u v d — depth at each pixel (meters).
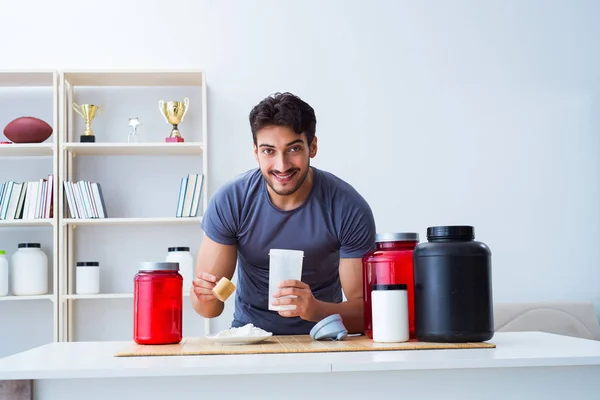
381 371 1.16
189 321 3.60
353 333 1.73
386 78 3.77
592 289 3.78
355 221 1.89
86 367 1.14
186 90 3.75
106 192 3.68
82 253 3.65
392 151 3.74
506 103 3.80
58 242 3.43
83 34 3.71
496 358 1.15
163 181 3.70
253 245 1.95
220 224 1.93
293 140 1.62
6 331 3.59
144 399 1.14
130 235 3.66
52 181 3.48
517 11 3.83
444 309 1.37
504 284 3.76
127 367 1.13
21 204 3.48
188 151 3.62
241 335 1.45
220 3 3.75
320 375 1.15
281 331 2.16
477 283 1.38
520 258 3.77
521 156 3.79
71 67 3.70
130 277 3.65
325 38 3.76
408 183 3.73
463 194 3.75
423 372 1.17
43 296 3.39
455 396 1.17
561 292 3.77
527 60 3.82
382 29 3.78
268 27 3.75
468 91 3.79
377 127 3.74
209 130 3.70
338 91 3.75
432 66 3.79
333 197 1.91
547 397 1.18
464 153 3.77
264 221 1.91
